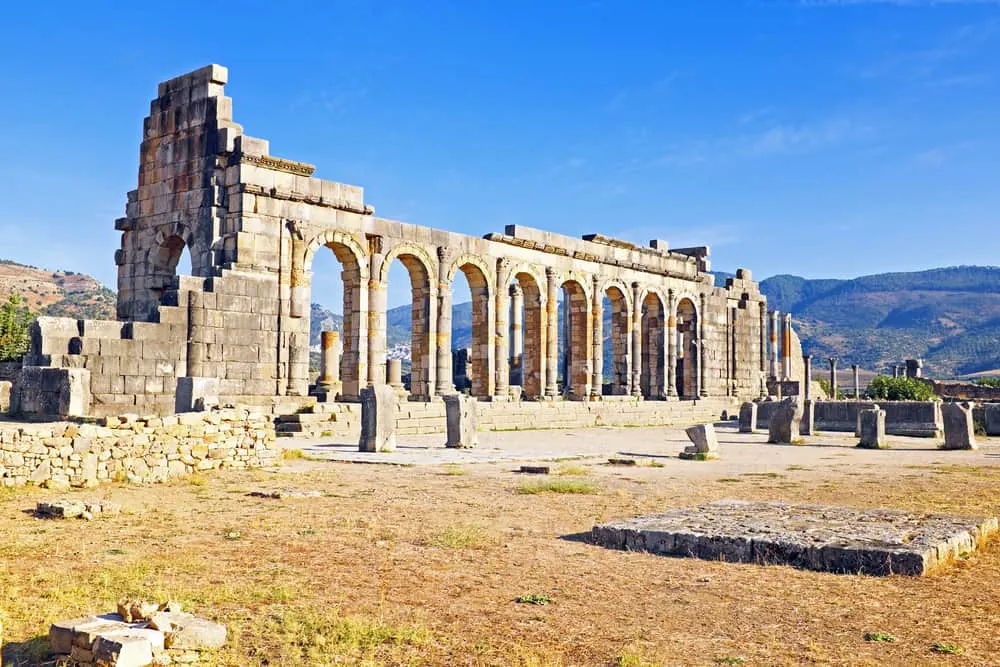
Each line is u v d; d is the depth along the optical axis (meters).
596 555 12.87
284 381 38.44
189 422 21.58
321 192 40.34
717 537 12.76
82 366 31.64
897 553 11.67
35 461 18.25
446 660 8.40
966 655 8.56
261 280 37.75
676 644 8.89
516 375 67.19
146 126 41.56
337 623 9.34
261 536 13.84
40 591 10.29
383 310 43.12
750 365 71.19
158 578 11.01
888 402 45.47
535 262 53.06
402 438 37.38
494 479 21.70
